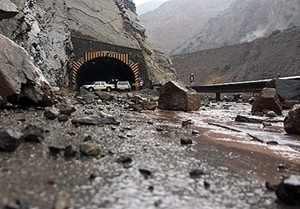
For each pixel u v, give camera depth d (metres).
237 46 134.38
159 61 85.50
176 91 23.17
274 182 6.69
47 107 15.39
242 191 5.98
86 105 21.69
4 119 11.55
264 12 175.25
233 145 10.57
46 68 44.59
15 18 30.84
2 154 6.93
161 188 5.74
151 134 11.23
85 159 7.11
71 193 5.16
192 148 9.44
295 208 5.29
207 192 5.77
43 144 8.05
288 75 100.75
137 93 51.94
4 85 13.63
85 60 63.22
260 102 22.17
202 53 147.62
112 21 77.19
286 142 11.90
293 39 110.62
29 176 5.75
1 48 14.08
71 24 66.00
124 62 66.62
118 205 4.86
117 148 8.45
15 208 4.39
